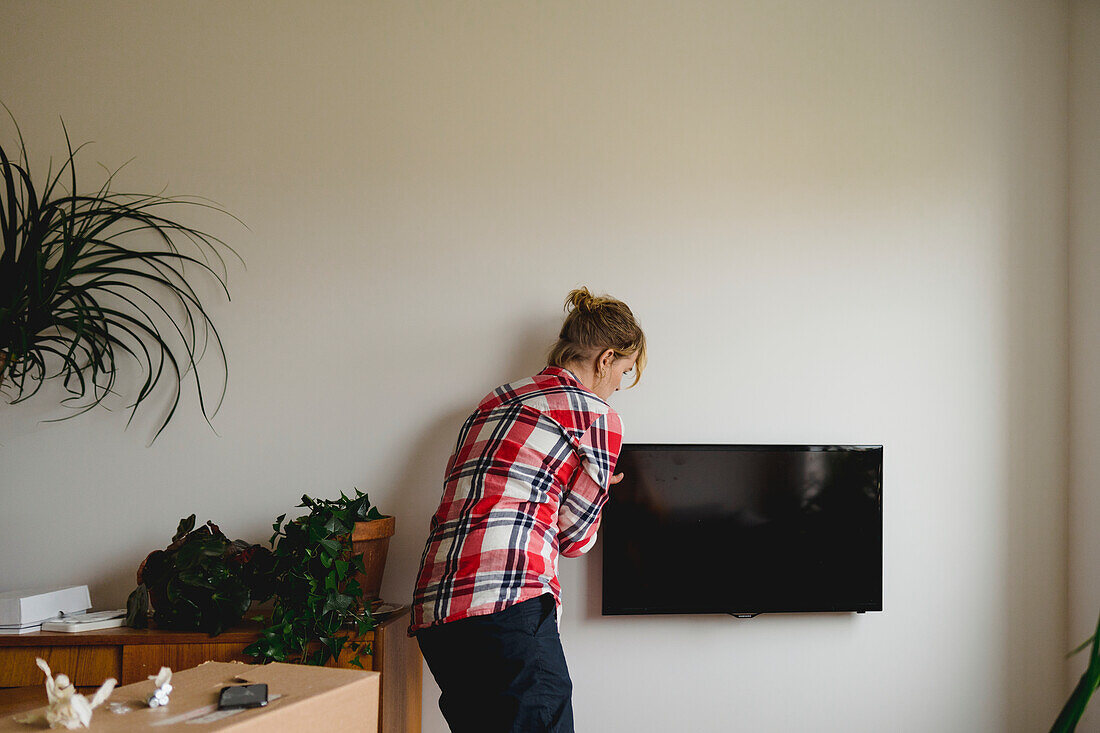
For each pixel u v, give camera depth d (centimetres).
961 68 255
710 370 245
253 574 206
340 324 243
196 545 201
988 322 251
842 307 249
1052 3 257
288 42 247
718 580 234
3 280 209
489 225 245
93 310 236
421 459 240
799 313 248
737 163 249
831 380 247
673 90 250
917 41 255
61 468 239
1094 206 242
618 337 201
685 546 234
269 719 85
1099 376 238
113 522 239
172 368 242
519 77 248
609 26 250
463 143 246
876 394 248
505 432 183
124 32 246
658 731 237
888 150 253
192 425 240
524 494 178
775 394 246
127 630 203
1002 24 257
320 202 244
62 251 240
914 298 250
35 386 240
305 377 242
